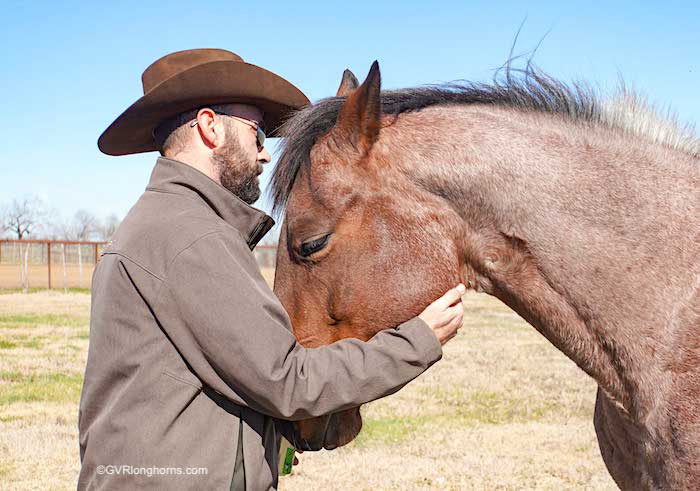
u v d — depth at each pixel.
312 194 2.08
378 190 2.07
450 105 2.22
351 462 5.77
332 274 2.06
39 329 13.59
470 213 2.09
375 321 2.04
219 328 1.76
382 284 2.04
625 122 2.20
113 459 1.79
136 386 1.82
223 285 1.78
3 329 13.48
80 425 1.95
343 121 2.07
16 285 24.23
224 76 2.02
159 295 1.81
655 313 1.98
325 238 2.06
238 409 1.89
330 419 2.21
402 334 1.91
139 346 1.83
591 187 2.04
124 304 1.86
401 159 2.09
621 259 2.00
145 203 1.98
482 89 2.27
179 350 1.82
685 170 2.10
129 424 1.80
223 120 2.09
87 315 16.22
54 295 21.69
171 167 2.02
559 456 5.91
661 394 1.97
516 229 2.06
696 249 2.00
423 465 5.68
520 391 8.43
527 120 2.17
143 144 2.44
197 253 1.81
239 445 1.88
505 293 2.13
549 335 2.13
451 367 10.05
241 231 2.05
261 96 2.11
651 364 1.98
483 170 2.07
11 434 6.28
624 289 2.00
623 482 2.26
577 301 2.04
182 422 1.82
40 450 5.84
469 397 8.11
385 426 6.86
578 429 6.77
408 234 2.06
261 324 1.77
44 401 7.59
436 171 2.08
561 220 2.04
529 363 10.38
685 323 1.96
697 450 1.89
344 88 2.50
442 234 2.08
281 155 2.16
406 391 8.41
